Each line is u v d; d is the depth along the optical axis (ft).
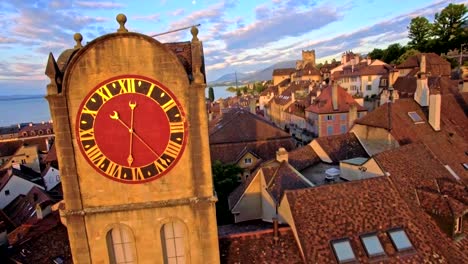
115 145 51.19
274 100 379.35
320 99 245.86
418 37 406.41
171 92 50.44
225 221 114.83
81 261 54.19
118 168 52.01
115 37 48.14
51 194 175.73
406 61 312.91
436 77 167.02
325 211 69.62
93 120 50.19
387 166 85.51
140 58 49.03
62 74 50.93
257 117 188.34
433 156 94.17
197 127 51.78
